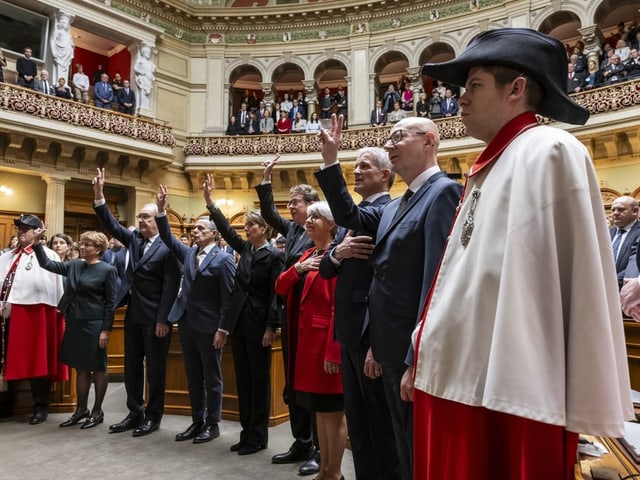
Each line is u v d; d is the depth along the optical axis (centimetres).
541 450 95
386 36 1352
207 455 338
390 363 178
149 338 393
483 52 114
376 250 193
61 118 1089
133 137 1218
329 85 1603
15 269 430
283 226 356
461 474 106
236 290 350
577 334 92
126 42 1292
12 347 414
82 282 411
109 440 370
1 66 1022
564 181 98
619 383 99
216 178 1387
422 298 163
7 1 1091
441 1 1286
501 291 96
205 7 1402
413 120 197
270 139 1348
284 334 323
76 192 1248
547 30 1188
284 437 381
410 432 175
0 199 1116
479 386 101
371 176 245
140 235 421
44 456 336
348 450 358
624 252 450
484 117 118
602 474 120
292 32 1421
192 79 1418
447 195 175
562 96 112
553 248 95
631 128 952
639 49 1011
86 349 406
